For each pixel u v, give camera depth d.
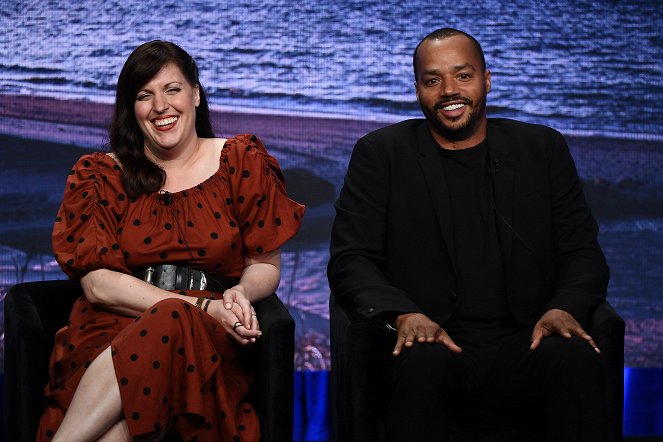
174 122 8.01
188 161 8.21
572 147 11.51
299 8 11.39
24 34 11.19
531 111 11.51
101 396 6.88
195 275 7.93
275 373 7.20
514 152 8.16
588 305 7.59
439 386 6.96
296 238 11.36
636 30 11.48
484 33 11.47
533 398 7.46
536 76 11.49
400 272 8.03
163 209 7.97
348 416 7.34
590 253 8.01
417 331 7.20
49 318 8.03
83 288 7.79
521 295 7.86
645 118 11.52
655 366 11.19
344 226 8.20
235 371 7.62
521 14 11.45
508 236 7.94
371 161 8.21
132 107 8.05
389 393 7.23
